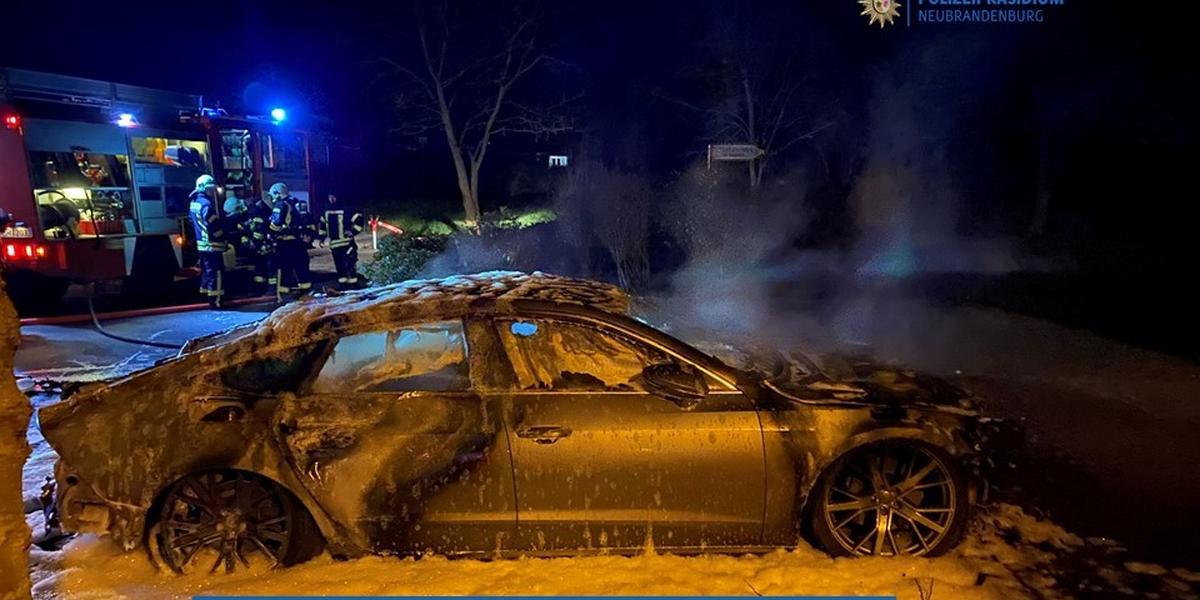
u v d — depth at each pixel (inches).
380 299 167.2
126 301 479.2
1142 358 307.1
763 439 151.1
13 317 85.6
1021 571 154.6
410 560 155.3
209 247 451.5
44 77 419.2
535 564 152.9
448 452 150.4
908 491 157.4
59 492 152.3
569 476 149.9
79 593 147.2
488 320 157.5
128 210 452.8
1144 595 147.4
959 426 157.2
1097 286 449.7
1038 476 199.9
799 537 161.6
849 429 154.0
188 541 153.0
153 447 150.2
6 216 402.3
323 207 595.2
